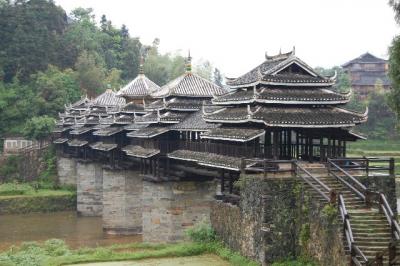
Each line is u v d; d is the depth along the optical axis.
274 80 40.59
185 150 56.38
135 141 72.50
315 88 41.97
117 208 75.25
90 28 172.38
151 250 48.25
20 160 110.19
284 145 43.00
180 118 59.28
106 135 76.06
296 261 35.12
